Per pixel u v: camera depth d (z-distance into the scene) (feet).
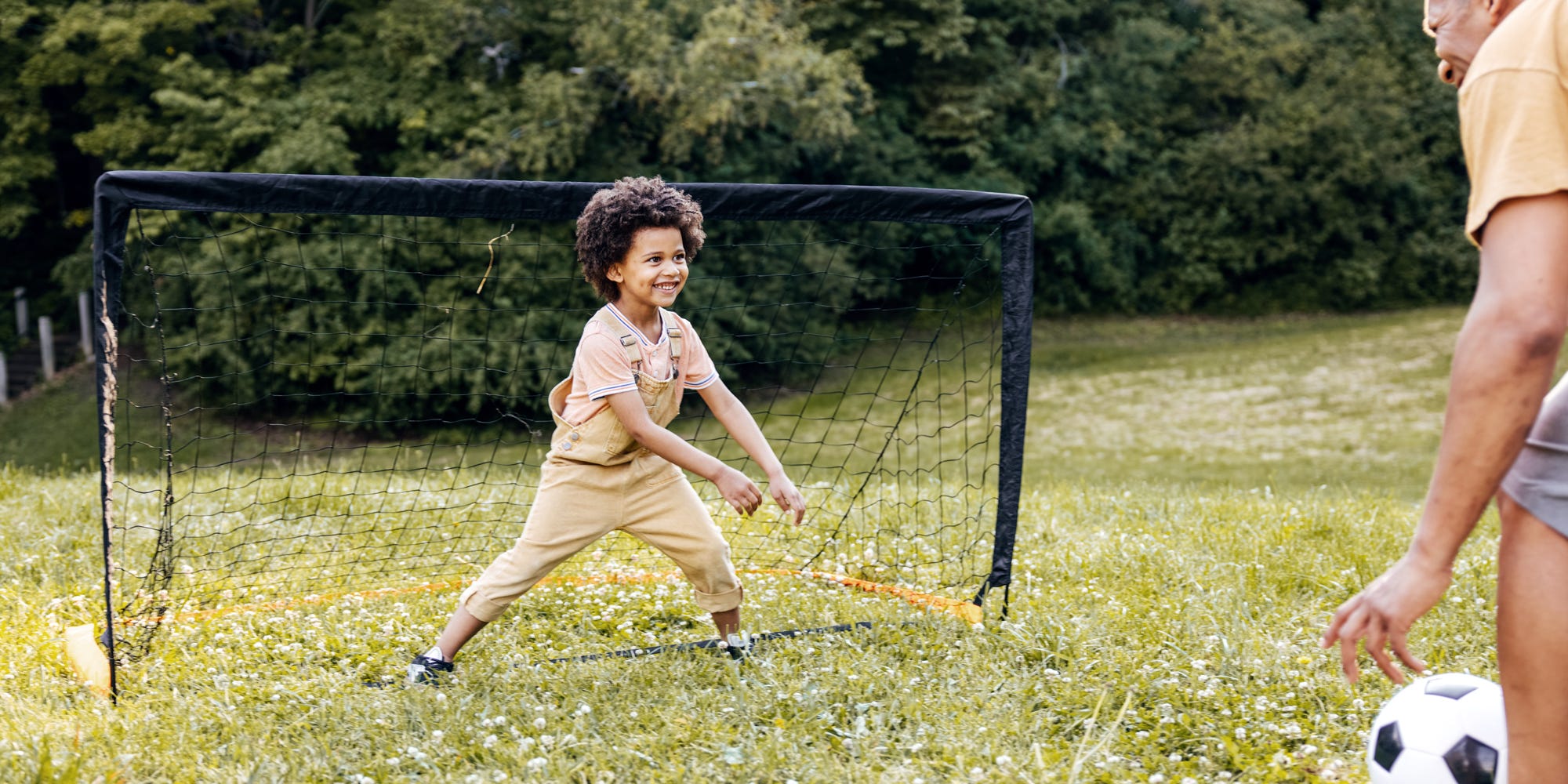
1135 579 14.55
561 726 9.62
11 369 67.41
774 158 75.41
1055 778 8.73
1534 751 6.39
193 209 10.87
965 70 91.40
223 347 60.29
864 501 19.22
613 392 10.34
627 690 10.44
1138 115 99.04
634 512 10.90
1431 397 63.62
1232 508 18.94
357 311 59.77
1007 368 12.51
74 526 17.95
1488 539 16.61
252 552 16.58
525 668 11.07
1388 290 100.89
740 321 69.41
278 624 12.63
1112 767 8.93
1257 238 99.25
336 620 12.80
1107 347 84.74
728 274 70.28
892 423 61.67
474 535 17.38
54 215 77.77
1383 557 15.70
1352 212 99.14
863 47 84.58
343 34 72.02
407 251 59.41
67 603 13.64
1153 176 98.32
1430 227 102.42
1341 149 97.35
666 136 64.44
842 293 74.69
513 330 59.41
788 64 65.10
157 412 59.57
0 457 56.13
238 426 58.29
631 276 10.53
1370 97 99.66
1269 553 15.53
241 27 71.36
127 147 65.46
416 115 65.21
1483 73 5.77
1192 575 14.23
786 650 11.43
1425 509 5.84
